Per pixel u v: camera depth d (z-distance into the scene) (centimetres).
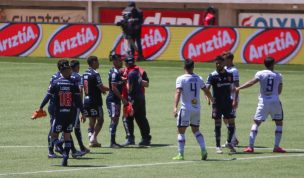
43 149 5494
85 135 6125
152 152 5394
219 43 10562
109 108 5594
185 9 12950
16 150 5447
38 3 13738
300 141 5834
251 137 5353
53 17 13738
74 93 4897
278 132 5359
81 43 11138
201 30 10669
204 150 5056
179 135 5084
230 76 5291
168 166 4859
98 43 11056
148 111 7275
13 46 11450
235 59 10519
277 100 5334
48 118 6894
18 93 8350
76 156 5184
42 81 9212
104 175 4569
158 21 13138
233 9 12825
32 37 11369
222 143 5791
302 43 10281
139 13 10744
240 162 4991
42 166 4866
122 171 4697
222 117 5894
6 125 6544
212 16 11231
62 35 11219
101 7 13438
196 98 5038
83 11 13562
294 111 7275
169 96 8162
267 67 5394
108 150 5488
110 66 10381
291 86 8838
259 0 12656
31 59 11144
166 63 10650
